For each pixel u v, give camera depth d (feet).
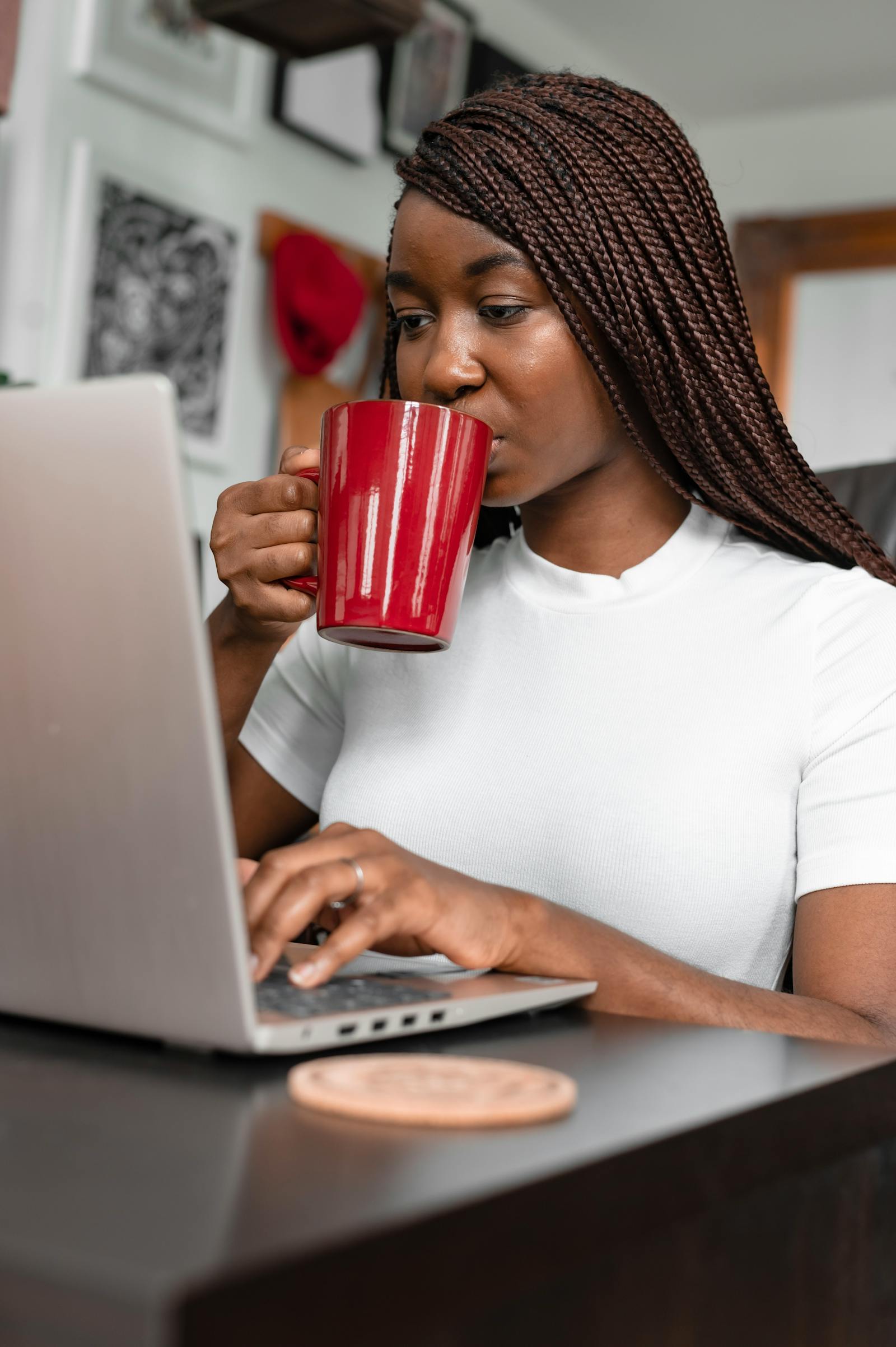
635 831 3.17
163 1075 1.70
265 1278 1.03
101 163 8.01
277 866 1.98
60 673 1.70
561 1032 2.12
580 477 3.41
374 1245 1.12
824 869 2.97
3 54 7.32
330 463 2.52
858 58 12.19
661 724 3.26
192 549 1.59
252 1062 1.78
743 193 13.60
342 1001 1.95
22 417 1.64
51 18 7.77
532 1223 1.29
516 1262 1.27
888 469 4.08
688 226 3.13
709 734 3.21
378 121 10.20
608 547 3.49
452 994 2.09
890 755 3.04
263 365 9.40
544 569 3.55
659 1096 1.68
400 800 3.44
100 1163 1.31
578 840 3.21
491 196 2.96
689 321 3.13
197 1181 1.26
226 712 3.38
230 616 3.29
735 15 11.62
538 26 11.91
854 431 14.53
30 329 7.75
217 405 8.98
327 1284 1.08
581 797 3.24
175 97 8.51
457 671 3.56
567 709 3.37
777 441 3.38
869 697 3.12
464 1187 1.26
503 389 3.05
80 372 7.98
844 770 3.07
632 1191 1.43
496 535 3.90
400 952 2.36
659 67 12.76
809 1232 1.76
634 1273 1.46
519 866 3.26
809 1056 1.97
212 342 8.93
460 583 2.56
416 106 10.52
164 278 8.54
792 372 14.19
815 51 12.13
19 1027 1.97
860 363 14.47
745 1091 1.72
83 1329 1.00
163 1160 1.32
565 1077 1.69
